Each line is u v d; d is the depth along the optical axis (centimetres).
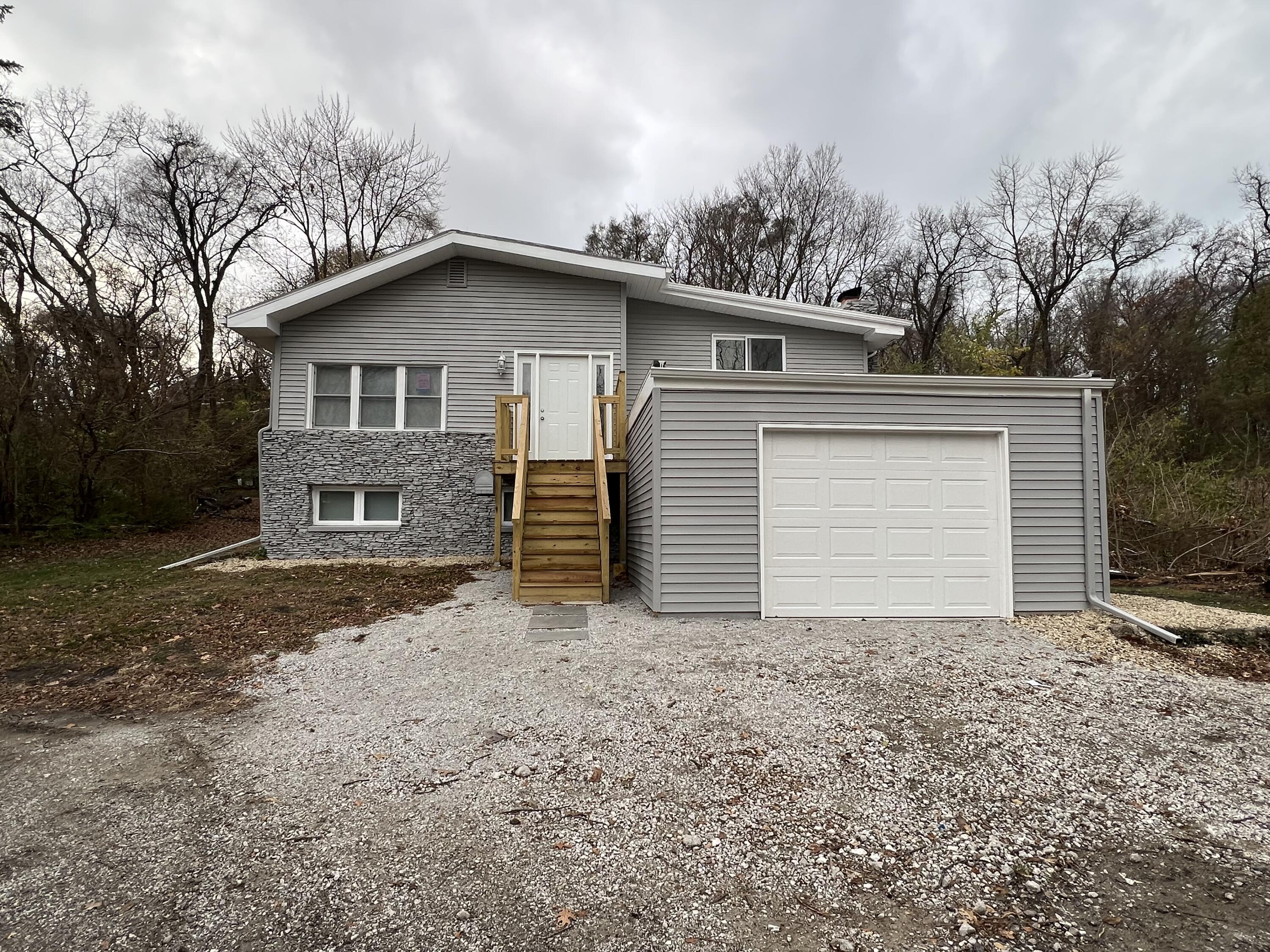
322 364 1105
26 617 672
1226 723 427
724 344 1216
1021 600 691
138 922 233
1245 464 1476
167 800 325
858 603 680
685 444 681
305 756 375
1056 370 2550
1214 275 2517
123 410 1436
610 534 1002
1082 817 310
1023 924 234
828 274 2759
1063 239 2634
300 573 931
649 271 1080
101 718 438
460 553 1101
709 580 677
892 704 448
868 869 267
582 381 1123
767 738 392
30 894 250
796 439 691
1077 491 706
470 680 497
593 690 471
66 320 1440
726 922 234
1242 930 231
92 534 1368
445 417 1109
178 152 2197
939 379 689
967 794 330
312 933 227
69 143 1981
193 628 636
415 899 246
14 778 351
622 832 293
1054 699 462
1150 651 583
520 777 346
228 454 1753
